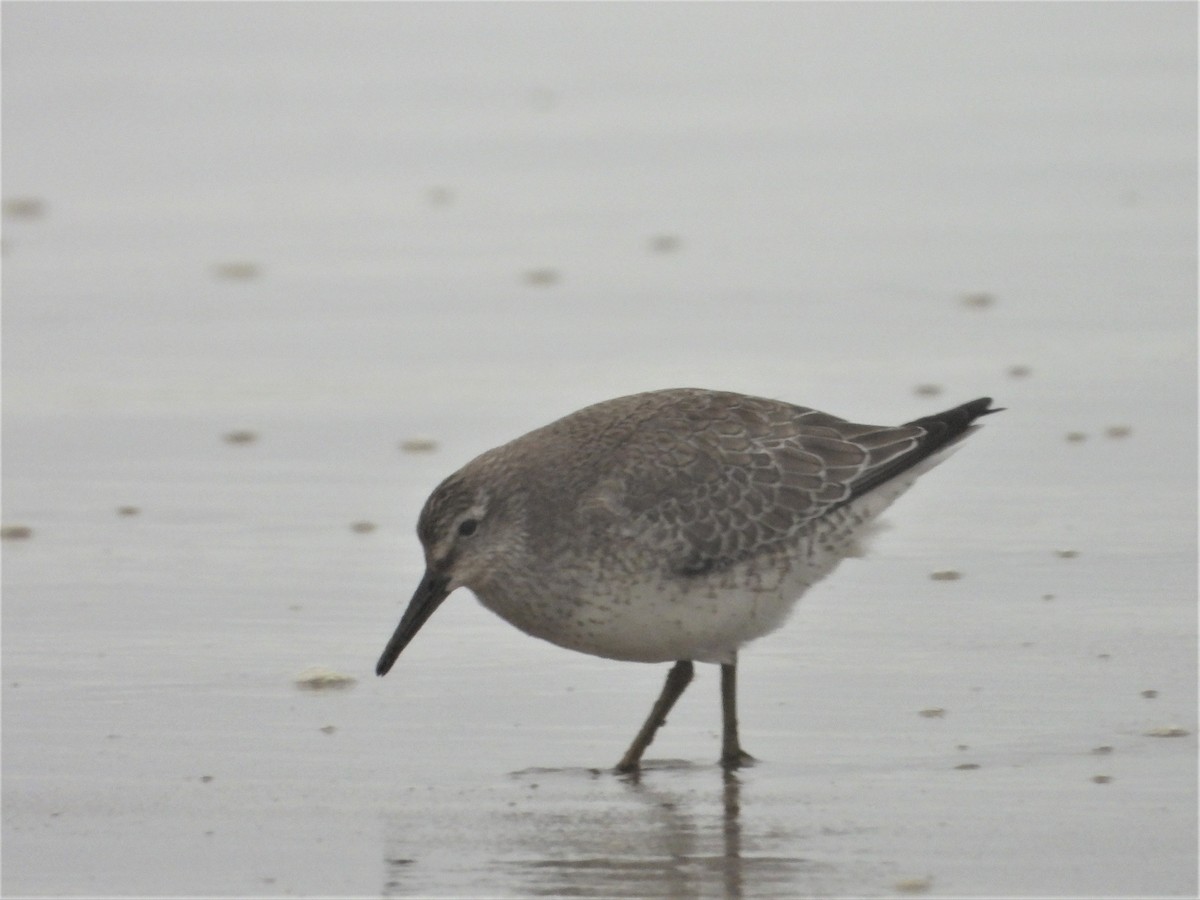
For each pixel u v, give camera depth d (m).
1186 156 31.36
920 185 30.45
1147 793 11.59
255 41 42.94
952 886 10.36
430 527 13.33
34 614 15.36
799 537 13.47
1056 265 25.73
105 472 19.09
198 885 10.60
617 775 12.39
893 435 13.95
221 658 14.45
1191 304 23.80
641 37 42.75
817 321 23.61
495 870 10.77
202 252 28.17
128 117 36.78
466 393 21.34
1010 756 12.27
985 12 43.91
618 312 24.45
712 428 13.62
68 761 12.50
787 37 42.34
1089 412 19.88
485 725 13.30
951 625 14.70
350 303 25.33
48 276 26.95
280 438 20.08
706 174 31.78
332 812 11.70
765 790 12.00
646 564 13.08
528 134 35.00
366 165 33.28
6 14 43.97
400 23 44.53
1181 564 15.88
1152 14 42.88
